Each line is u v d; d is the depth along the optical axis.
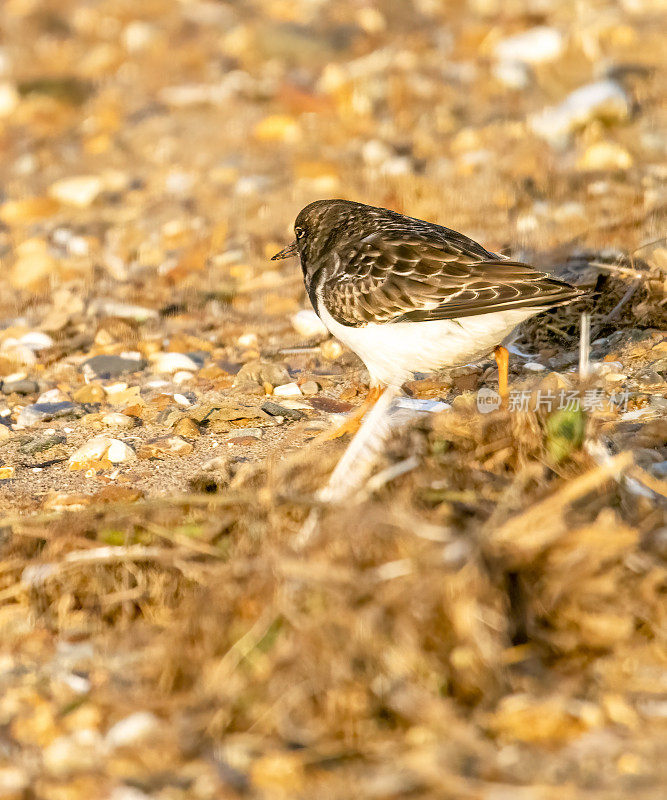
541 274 9.72
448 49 23.72
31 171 20.73
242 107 22.66
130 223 18.05
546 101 20.55
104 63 25.33
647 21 23.61
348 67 23.03
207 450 10.63
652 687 6.75
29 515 9.28
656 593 7.15
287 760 6.36
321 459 8.63
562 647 6.95
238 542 8.01
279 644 6.76
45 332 14.14
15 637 7.80
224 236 16.89
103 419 11.50
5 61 25.52
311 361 12.96
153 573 7.92
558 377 10.48
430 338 9.98
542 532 7.08
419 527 7.15
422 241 10.30
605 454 8.64
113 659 7.45
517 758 6.30
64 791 6.31
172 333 14.09
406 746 6.38
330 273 10.66
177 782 6.31
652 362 11.52
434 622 6.70
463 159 18.47
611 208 15.63
